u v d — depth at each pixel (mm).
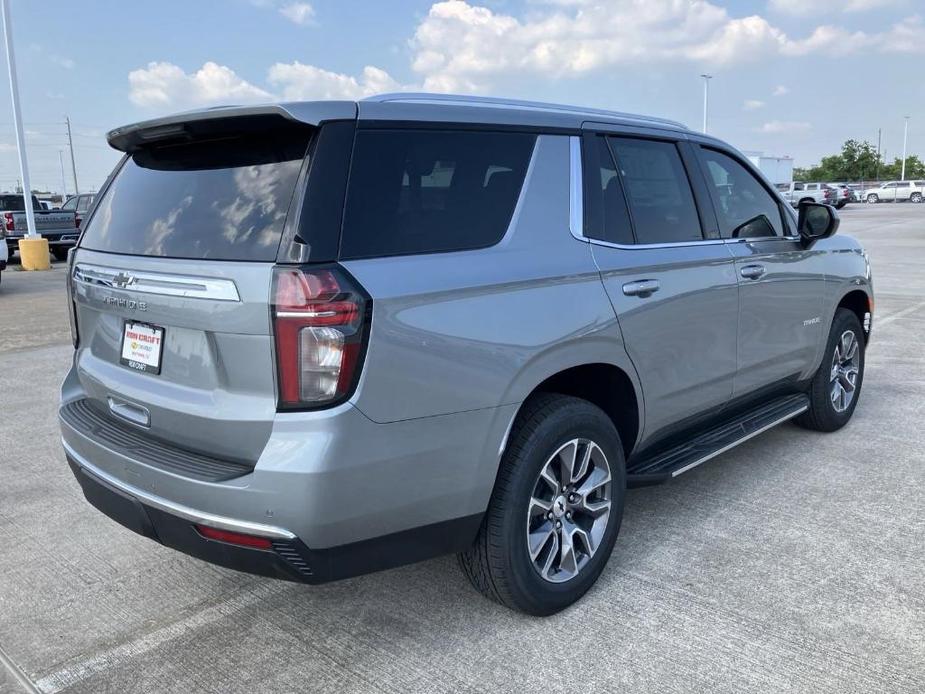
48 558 3627
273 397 2373
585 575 3113
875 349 7941
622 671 2684
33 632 3010
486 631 2951
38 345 8906
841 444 5004
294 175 2443
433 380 2527
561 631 2938
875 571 3340
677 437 3920
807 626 2926
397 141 2615
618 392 3371
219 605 3189
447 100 2900
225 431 2463
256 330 2359
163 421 2682
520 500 2828
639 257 3322
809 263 4555
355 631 2975
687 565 3420
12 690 2660
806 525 3807
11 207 23188
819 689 2559
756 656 2746
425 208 2652
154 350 2736
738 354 3982
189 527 2527
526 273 2834
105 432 2908
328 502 2346
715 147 4078
